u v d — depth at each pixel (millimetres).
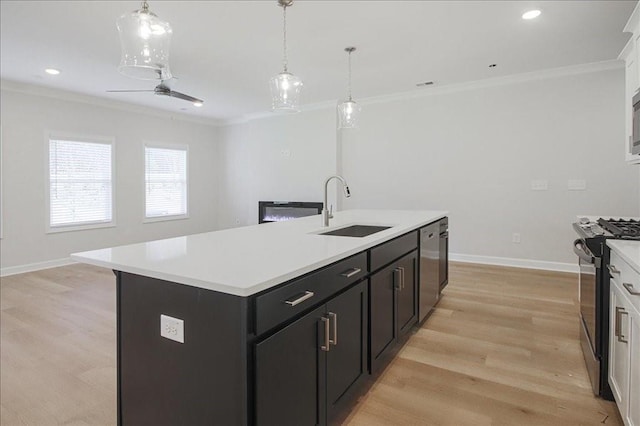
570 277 4324
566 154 4523
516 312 3221
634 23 2586
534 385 2092
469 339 2695
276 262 1486
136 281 1476
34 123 5074
